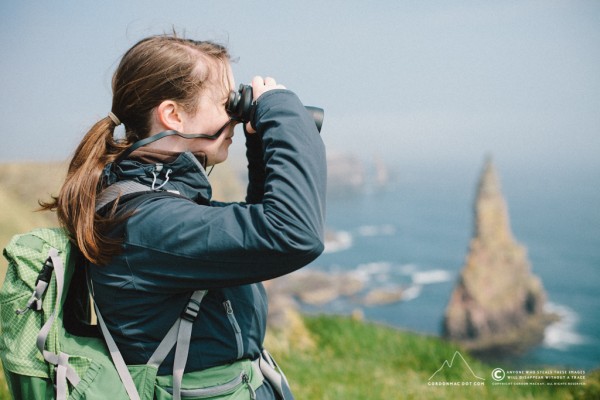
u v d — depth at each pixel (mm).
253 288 1632
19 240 1495
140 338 1467
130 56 1583
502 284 81438
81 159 1532
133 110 1571
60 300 1468
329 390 4938
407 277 124125
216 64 1610
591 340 79625
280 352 6215
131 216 1445
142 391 1437
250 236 1354
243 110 1595
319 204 1402
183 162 1546
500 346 79250
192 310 1455
